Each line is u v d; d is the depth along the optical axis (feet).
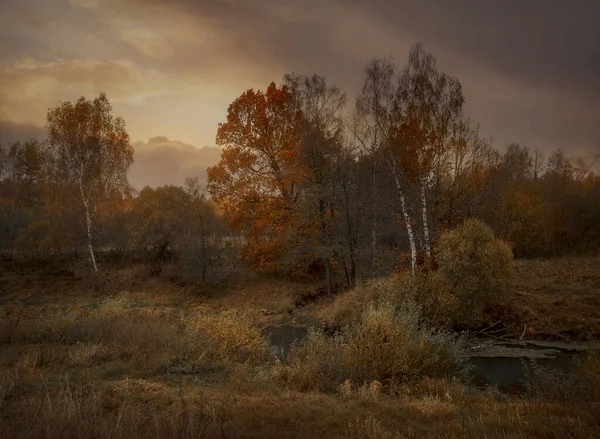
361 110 84.07
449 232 73.36
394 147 79.77
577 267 86.63
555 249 104.47
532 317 66.95
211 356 45.27
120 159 122.21
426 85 80.79
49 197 121.19
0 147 147.74
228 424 24.12
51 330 50.55
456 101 80.74
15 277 108.68
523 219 105.19
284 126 104.99
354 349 39.06
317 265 110.42
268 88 105.50
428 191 80.89
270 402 29.50
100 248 123.75
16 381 30.81
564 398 30.58
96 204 117.50
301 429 24.22
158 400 28.94
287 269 104.27
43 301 93.81
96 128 116.37
